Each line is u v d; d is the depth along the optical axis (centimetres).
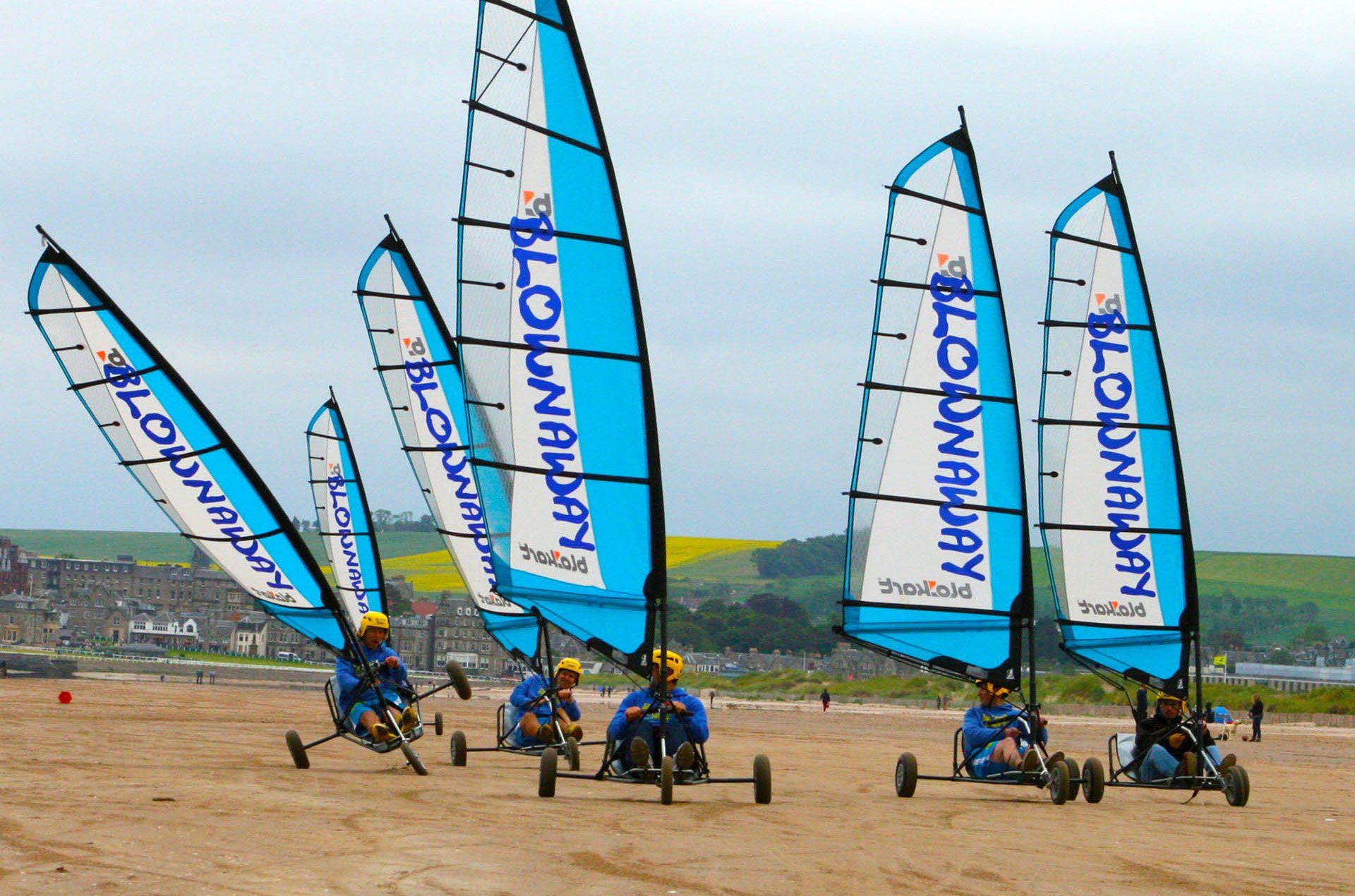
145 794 1438
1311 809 2120
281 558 2167
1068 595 2389
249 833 1183
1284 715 8525
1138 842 1460
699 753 1805
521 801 1570
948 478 2214
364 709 1945
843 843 1333
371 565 3572
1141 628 2364
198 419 2131
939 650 2197
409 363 3173
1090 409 2406
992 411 2228
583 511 1966
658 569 1944
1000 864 1235
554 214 1997
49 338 2138
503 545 1967
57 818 1227
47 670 9550
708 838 1313
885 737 4947
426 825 1295
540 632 2364
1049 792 2178
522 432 1973
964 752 1992
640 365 1988
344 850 1114
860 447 2219
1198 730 2095
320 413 3547
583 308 1992
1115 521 2388
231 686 9556
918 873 1162
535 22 2006
